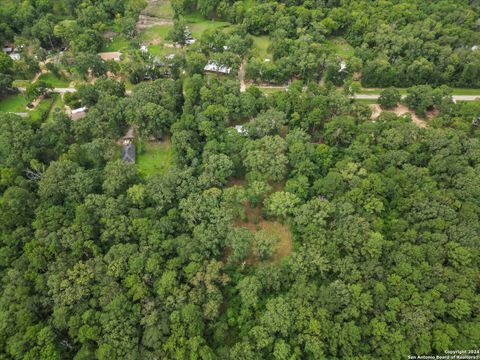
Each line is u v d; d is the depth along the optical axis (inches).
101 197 3223.4
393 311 2586.1
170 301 2659.9
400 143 3831.2
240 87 4990.2
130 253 2869.1
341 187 3444.9
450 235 2999.5
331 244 3002.0
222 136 4025.6
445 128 4074.8
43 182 3294.8
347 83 4685.0
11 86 4830.2
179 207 3309.5
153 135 4313.5
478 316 2556.6
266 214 3553.2
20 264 2763.3
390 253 2957.7
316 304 2694.4
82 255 2945.4
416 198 3284.9
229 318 2810.0
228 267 3125.0
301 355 2568.9
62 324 2517.2
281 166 3624.5
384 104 4758.9
